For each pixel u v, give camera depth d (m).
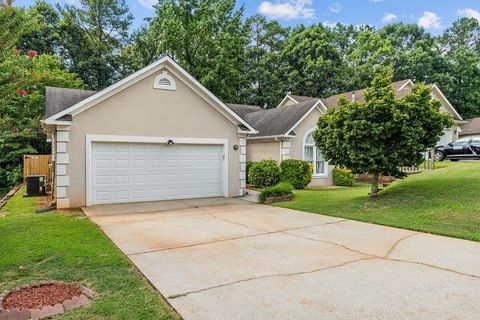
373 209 9.78
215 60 27.55
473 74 37.91
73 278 4.62
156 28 29.28
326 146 11.37
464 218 8.08
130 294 4.14
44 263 5.22
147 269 5.04
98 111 10.84
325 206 10.68
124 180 11.48
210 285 4.43
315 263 5.31
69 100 12.13
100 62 33.84
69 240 6.55
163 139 11.96
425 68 37.62
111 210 10.18
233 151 13.48
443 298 4.00
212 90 27.89
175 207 10.84
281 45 40.28
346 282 4.51
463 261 5.35
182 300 3.97
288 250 6.04
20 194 14.39
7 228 7.58
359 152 10.54
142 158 11.77
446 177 12.45
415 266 5.13
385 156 10.53
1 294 4.05
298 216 9.35
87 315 3.58
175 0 27.33
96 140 10.84
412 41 45.16
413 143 10.05
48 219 8.68
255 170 16.20
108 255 5.63
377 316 3.58
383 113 10.14
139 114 11.52
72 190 10.57
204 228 7.84
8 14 4.47
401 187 12.01
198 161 12.88
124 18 37.62
